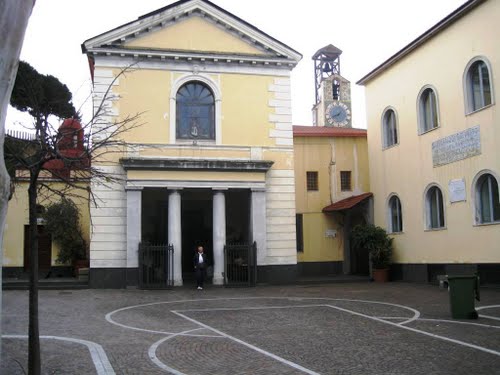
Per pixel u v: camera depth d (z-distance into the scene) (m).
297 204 30.17
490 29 19.34
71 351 10.02
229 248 23.92
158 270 23.17
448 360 9.03
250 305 17.09
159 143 24.03
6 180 5.38
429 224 23.25
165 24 24.61
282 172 25.28
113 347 10.45
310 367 8.74
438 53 22.47
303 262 29.72
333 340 10.99
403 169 25.17
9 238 25.78
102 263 22.80
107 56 23.92
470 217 20.36
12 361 9.16
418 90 23.91
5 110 5.21
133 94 24.00
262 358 9.45
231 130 24.95
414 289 20.81
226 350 10.16
